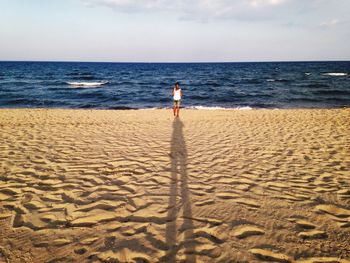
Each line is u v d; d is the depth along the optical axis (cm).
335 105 1667
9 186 363
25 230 259
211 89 2705
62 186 365
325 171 436
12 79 3703
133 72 6469
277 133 730
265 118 1023
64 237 249
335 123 886
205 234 257
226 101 1912
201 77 4644
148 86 3019
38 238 246
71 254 225
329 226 273
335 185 380
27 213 292
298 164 470
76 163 462
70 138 654
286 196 343
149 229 264
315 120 955
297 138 670
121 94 2258
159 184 377
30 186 364
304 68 7644
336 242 245
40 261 215
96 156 504
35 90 2433
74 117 1043
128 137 671
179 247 236
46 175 405
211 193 350
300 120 959
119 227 267
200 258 222
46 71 6203
